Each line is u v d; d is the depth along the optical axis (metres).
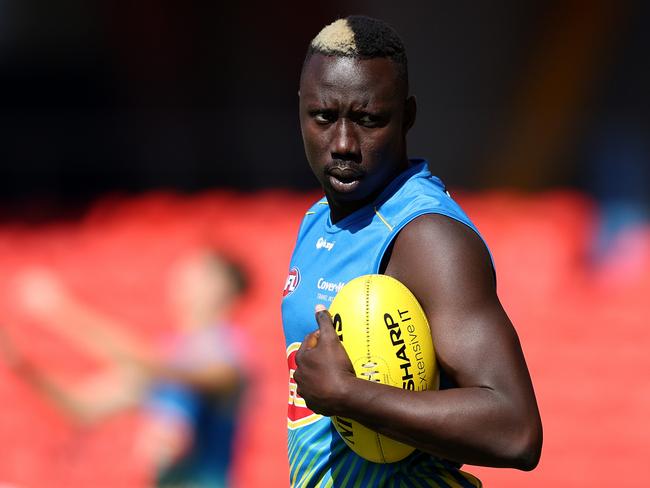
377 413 7.31
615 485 31.06
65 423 31.67
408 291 7.87
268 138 51.66
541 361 35.53
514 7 62.31
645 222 43.28
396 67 8.14
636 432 32.72
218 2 62.91
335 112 8.05
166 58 63.84
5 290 38.03
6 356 21.20
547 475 31.19
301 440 8.84
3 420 32.12
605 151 53.38
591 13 61.84
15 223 46.78
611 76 61.78
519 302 38.28
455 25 62.56
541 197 47.94
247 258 39.47
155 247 41.47
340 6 62.75
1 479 30.69
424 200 8.18
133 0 63.22
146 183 50.81
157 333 36.22
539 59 62.50
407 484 8.34
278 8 62.84
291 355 9.06
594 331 36.81
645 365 35.22
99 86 65.38
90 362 34.06
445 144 54.75
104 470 30.94
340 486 8.48
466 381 7.43
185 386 19.20
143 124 52.34
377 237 8.33
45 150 50.22
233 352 19.42
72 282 39.19
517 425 7.18
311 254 9.07
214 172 51.22
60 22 64.56
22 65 65.62
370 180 8.21
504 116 57.56
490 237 41.41
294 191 50.66
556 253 40.25
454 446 7.20
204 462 19.23
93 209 47.22
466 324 7.54
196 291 19.66
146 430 31.17
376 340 7.61
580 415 33.31
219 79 63.72
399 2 62.44
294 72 63.44
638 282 39.03
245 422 30.53
